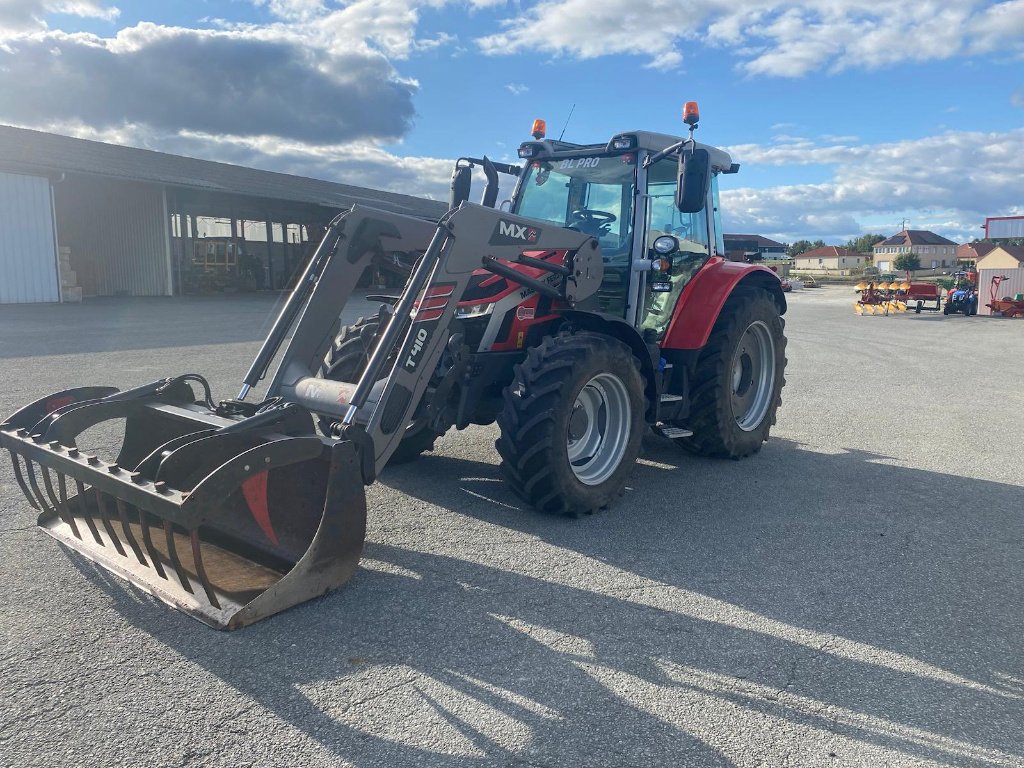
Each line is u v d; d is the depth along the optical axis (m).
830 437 6.60
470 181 5.04
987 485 5.14
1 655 2.66
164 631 2.86
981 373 10.77
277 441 2.93
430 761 2.19
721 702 2.54
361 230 4.30
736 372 5.80
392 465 5.25
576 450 4.41
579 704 2.49
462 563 3.61
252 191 24.70
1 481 4.50
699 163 4.45
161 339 12.06
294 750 2.22
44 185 19.39
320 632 2.90
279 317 4.12
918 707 2.54
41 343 11.20
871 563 3.76
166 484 2.99
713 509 4.54
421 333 3.71
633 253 4.96
